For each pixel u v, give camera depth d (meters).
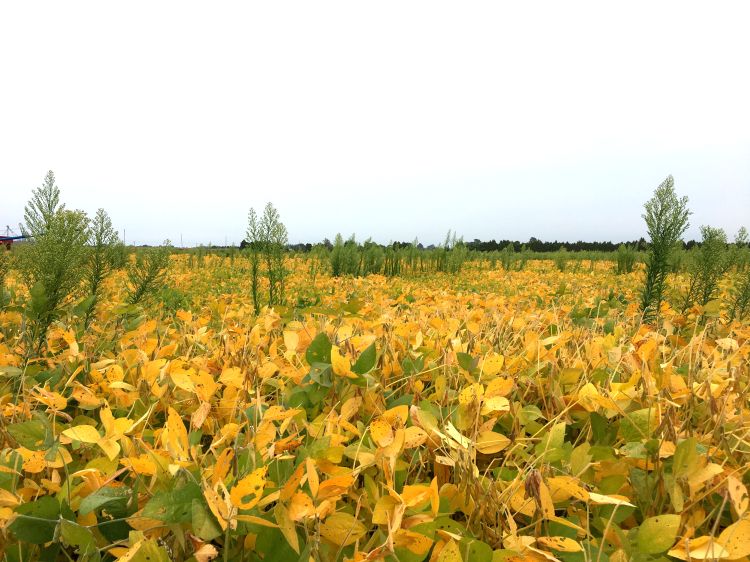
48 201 2.68
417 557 0.70
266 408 1.13
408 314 2.81
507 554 0.71
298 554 0.68
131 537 0.65
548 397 1.39
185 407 1.30
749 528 0.67
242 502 0.68
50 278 2.43
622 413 1.03
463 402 1.11
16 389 1.49
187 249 17.30
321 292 7.05
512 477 0.95
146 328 1.78
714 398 1.06
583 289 7.79
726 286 7.00
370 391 1.25
